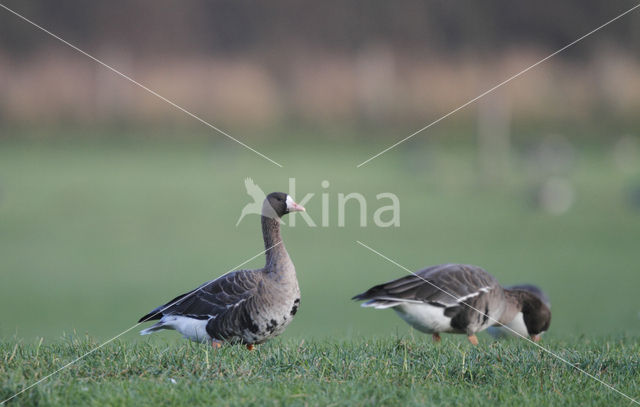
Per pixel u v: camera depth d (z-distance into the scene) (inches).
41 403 280.4
